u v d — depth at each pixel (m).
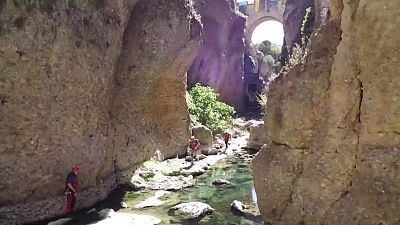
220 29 42.97
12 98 10.31
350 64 7.99
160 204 13.28
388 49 7.12
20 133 10.53
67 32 11.72
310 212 8.51
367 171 7.47
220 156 23.55
